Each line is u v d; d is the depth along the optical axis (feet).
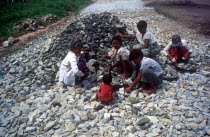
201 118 11.91
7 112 13.92
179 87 15.44
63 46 19.69
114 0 67.72
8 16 38.93
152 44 18.45
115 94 14.58
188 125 11.41
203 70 17.88
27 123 12.67
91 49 18.25
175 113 12.53
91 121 12.63
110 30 19.74
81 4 61.72
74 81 16.06
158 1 57.41
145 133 11.41
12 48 26.76
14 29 34.42
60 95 15.25
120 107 13.64
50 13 45.01
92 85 16.24
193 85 15.64
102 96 13.83
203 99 13.83
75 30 20.94
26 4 50.70
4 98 15.46
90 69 17.11
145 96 14.64
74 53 16.06
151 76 14.26
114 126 12.13
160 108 13.17
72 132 11.87
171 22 36.96
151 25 34.32
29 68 19.08
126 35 19.30
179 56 18.24
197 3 55.21
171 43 18.29
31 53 23.45
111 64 17.89
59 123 12.63
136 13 44.83
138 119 12.51
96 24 19.94
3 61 22.35
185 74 17.34
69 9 52.19
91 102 14.32
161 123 11.93
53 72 17.90
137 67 15.08
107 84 14.16
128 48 18.37
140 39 18.24
